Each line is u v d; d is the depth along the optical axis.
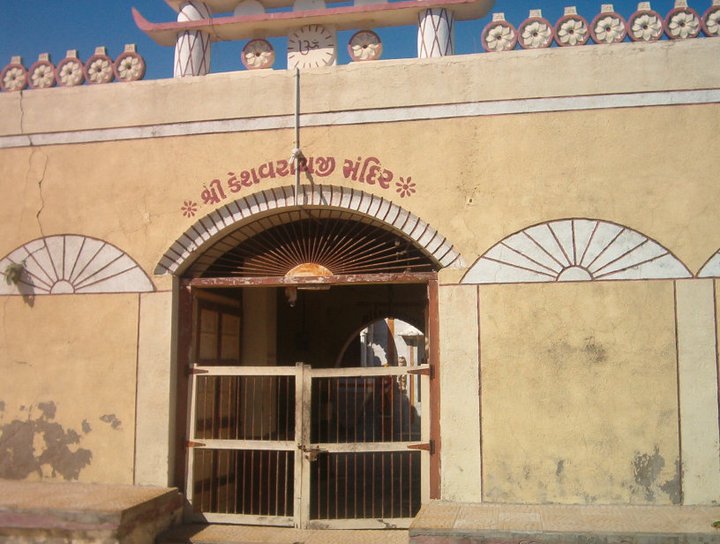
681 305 6.38
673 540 5.34
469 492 6.44
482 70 6.86
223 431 7.84
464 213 6.73
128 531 5.95
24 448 7.20
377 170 6.90
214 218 7.15
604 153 6.62
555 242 6.59
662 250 6.45
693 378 6.30
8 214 7.55
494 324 6.58
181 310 7.25
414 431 12.18
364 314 13.30
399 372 6.87
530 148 6.71
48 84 7.70
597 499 6.29
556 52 6.77
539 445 6.40
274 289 10.41
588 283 6.52
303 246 7.36
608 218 6.55
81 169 7.46
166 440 6.95
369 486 9.30
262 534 6.61
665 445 6.26
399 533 6.63
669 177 6.52
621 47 6.70
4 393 7.31
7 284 7.46
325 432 11.38
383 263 7.18
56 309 7.34
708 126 6.53
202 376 7.36
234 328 8.48
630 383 6.36
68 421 7.15
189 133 7.27
